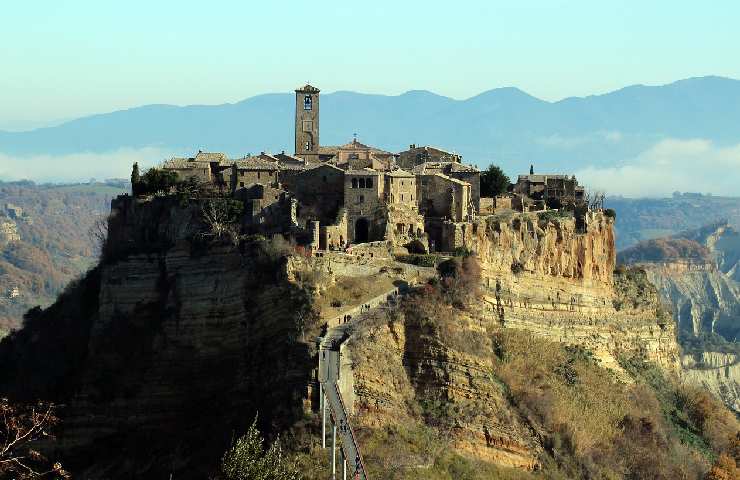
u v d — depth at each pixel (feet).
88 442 602.44
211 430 546.67
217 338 601.62
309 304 555.28
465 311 604.49
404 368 558.56
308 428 488.02
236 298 599.57
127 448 581.94
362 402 514.27
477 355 583.58
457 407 548.72
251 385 554.05
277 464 376.07
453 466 506.48
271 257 589.32
